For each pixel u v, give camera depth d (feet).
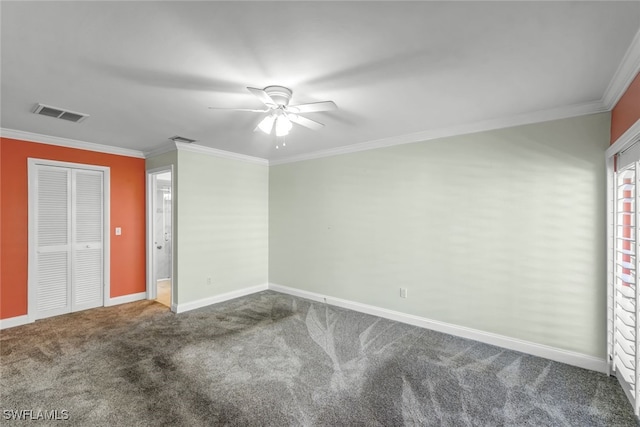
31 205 11.48
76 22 4.68
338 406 6.55
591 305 8.20
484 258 9.87
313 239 14.64
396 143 11.80
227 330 10.78
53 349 9.16
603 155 8.02
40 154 11.68
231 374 7.82
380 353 9.05
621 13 4.46
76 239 12.77
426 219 11.12
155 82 6.82
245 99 7.80
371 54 5.71
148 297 14.83
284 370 8.04
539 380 7.59
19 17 4.52
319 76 6.58
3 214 10.90
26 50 5.48
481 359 8.68
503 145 9.52
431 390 7.15
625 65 5.93
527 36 5.11
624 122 6.80
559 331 8.63
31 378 7.54
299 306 13.64
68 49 5.47
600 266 8.08
